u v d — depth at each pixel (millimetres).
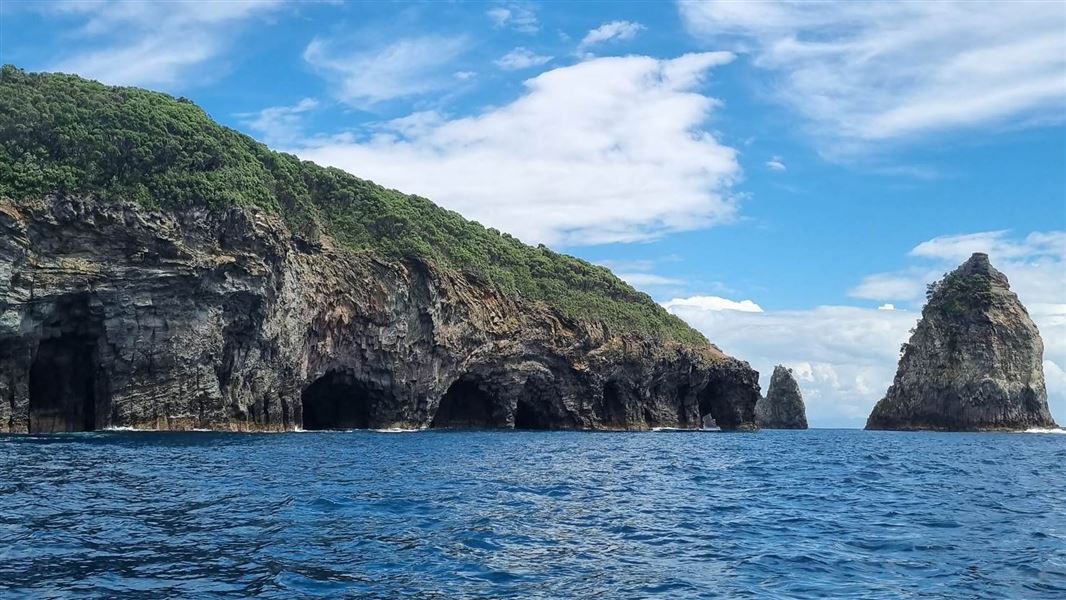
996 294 159250
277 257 85688
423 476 37000
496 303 115062
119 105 91688
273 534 20594
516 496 30422
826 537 22500
